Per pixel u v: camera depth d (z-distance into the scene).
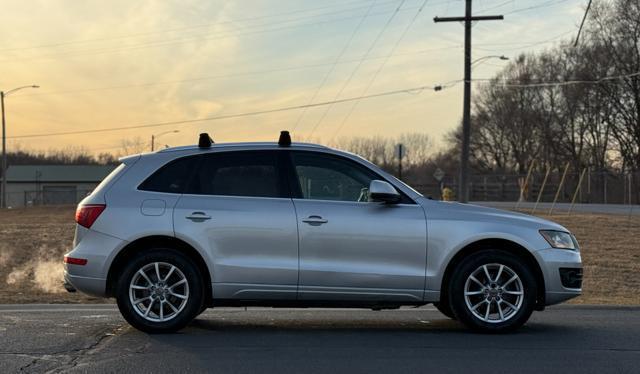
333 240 6.27
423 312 8.02
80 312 7.89
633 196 42.03
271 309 8.28
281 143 6.63
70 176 72.75
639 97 47.12
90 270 6.19
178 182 6.45
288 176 6.48
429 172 73.94
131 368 5.10
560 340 6.17
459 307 6.32
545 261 6.36
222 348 5.78
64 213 31.64
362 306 6.42
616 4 46.94
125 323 6.98
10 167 74.00
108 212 6.28
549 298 6.39
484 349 5.79
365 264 6.29
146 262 6.23
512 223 6.45
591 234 16.64
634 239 15.72
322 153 6.60
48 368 5.09
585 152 54.16
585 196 44.38
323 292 6.26
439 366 5.20
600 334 6.47
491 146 67.69
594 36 49.41
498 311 6.40
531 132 61.91
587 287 10.77
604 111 49.94
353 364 5.25
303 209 6.32
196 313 6.29
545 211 26.77
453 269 6.36
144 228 6.22
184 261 6.25
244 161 6.54
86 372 4.98
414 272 6.30
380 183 6.26
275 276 6.23
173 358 5.40
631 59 46.66
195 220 6.26
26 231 19.36
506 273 6.39
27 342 5.97
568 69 54.69
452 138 73.19
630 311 8.15
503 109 64.94
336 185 6.50
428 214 6.39
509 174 59.66
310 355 5.54
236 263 6.23
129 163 6.57
